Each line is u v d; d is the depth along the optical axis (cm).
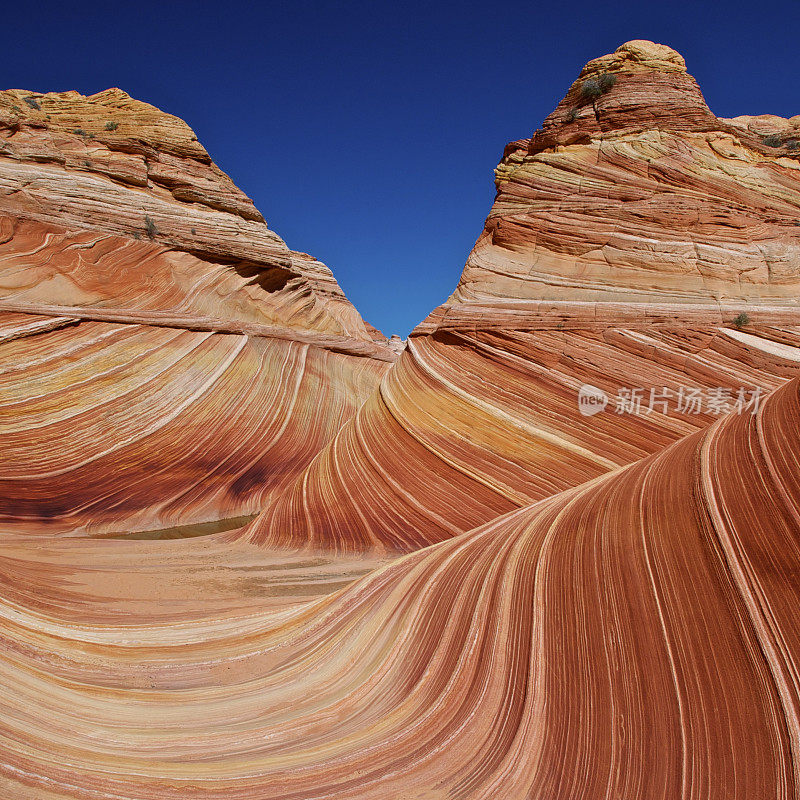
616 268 1106
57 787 314
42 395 1414
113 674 524
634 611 448
